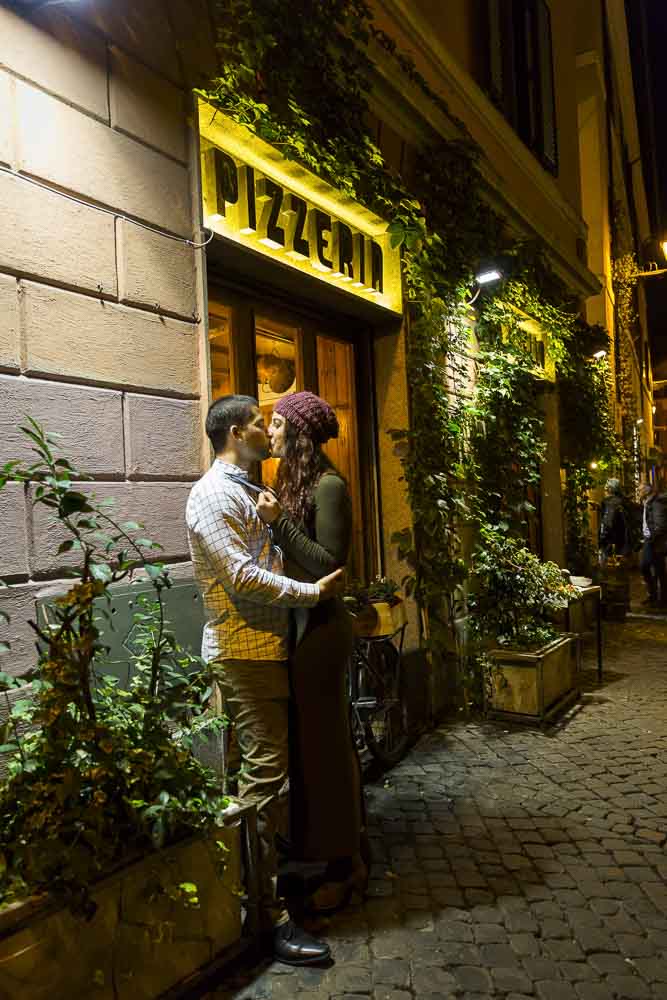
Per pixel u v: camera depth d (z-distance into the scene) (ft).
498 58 24.66
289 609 9.11
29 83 8.74
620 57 54.80
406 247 16.62
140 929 7.20
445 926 9.19
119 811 7.25
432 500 17.31
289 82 13.15
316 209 14.55
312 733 9.12
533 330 26.58
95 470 9.37
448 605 18.48
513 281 22.88
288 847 10.60
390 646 15.48
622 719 17.42
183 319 10.94
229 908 8.24
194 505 8.43
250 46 12.03
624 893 9.92
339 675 9.23
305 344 16.11
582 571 30.58
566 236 31.83
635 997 7.86
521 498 21.39
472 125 22.45
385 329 17.75
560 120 31.96
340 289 15.35
